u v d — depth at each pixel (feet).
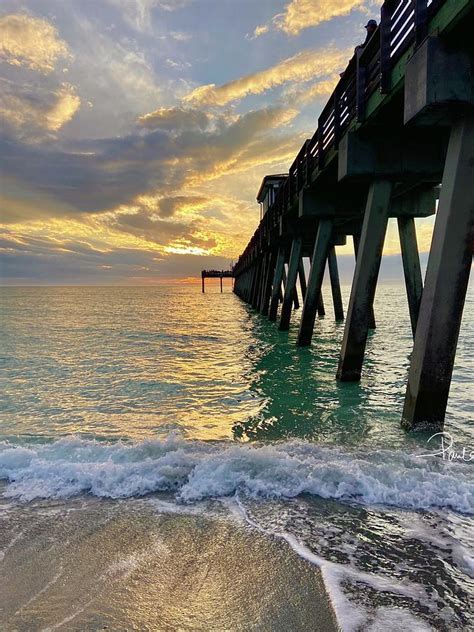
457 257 14.34
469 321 54.90
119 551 8.82
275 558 8.46
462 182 13.93
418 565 8.15
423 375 15.15
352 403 20.47
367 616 6.83
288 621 6.82
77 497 11.25
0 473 12.62
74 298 196.44
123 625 6.85
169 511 10.41
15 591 7.67
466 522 9.67
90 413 20.02
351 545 8.86
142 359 34.96
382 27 16.79
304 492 11.14
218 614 7.04
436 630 6.52
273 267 71.87
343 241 56.80
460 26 12.54
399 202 33.47
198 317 80.69
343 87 22.79
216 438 16.14
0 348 41.09
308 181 31.55
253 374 28.12
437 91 13.05
